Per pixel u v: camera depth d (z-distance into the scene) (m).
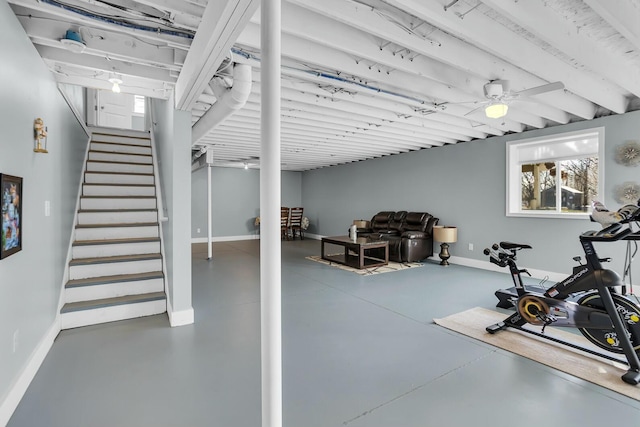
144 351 2.66
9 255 1.84
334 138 5.73
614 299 2.40
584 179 4.83
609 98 3.80
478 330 3.07
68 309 3.11
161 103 4.39
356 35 2.52
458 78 3.21
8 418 1.82
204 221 9.41
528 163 5.33
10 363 1.89
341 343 2.81
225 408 1.94
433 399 2.02
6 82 1.85
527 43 2.69
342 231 9.20
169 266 3.46
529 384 2.18
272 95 1.41
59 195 3.10
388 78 3.14
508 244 2.99
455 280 4.93
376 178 8.00
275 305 1.46
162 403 1.98
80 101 4.66
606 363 2.44
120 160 5.27
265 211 1.44
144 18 2.10
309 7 1.95
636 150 4.05
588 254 2.45
